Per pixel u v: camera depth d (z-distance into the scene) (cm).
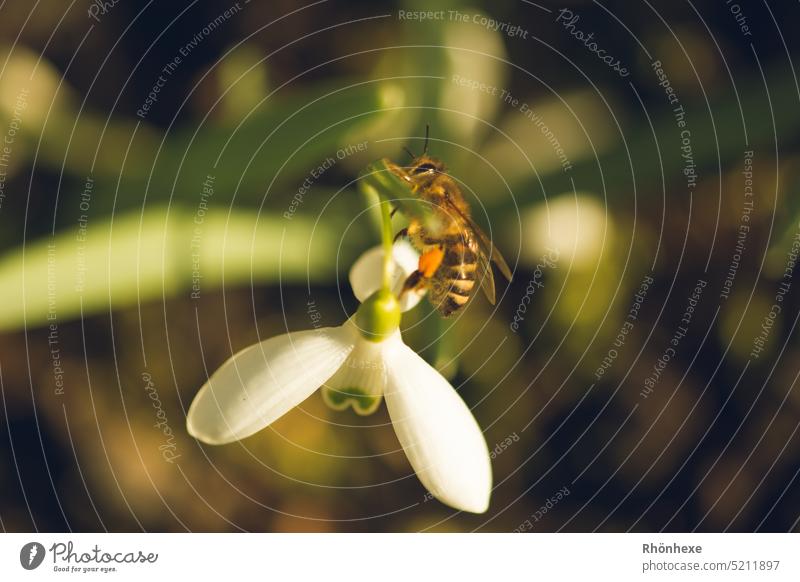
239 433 22
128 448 26
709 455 26
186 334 26
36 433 26
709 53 26
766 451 26
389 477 26
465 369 26
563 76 26
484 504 22
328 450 26
